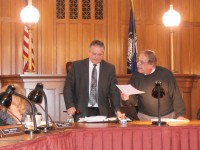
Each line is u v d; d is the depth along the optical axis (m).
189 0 8.62
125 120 4.14
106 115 5.16
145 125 3.98
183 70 8.56
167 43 8.54
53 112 6.11
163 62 8.51
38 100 3.57
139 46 8.44
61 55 8.16
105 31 8.37
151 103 4.79
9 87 3.34
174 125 3.95
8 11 7.93
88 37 8.30
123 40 8.39
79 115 5.10
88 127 3.82
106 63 5.27
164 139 3.86
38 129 3.51
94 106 5.18
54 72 8.11
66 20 8.21
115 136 3.80
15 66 7.92
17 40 7.94
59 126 3.80
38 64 8.03
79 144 3.68
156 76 4.73
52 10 8.13
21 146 2.79
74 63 5.27
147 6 8.52
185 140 3.87
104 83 5.17
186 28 8.59
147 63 4.66
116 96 5.12
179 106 4.73
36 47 8.02
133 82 4.86
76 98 5.23
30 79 6.00
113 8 8.38
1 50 7.86
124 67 8.36
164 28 8.55
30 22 6.44
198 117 4.96
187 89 6.65
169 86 4.73
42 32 8.07
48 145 3.21
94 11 8.35
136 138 3.84
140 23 8.46
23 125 3.87
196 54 8.63
